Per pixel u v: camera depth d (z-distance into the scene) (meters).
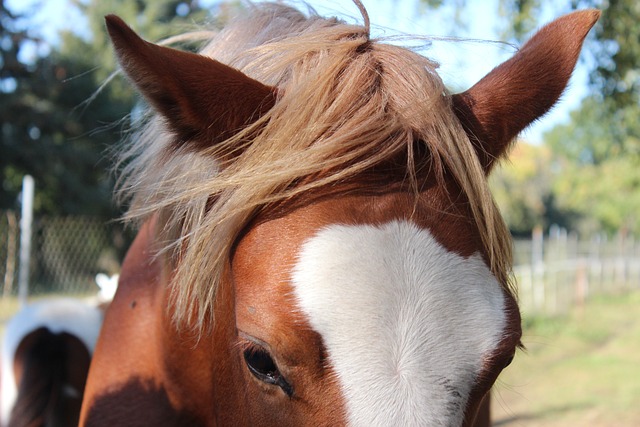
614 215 31.53
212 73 1.40
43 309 3.09
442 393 1.19
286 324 1.22
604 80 6.95
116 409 1.90
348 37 1.53
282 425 1.31
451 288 1.25
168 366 1.83
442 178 1.36
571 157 30.64
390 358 1.19
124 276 2.09
